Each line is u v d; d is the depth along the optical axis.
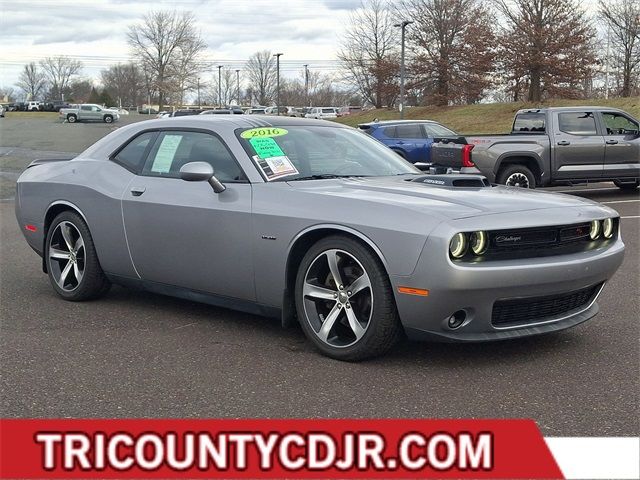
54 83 147.62
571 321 4.57
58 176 6.14
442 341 4.21
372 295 4.27
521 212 4.28
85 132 48.47
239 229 4.85
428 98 54.59
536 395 3.92
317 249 4.49
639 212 12.31
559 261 4.26
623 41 48.34
